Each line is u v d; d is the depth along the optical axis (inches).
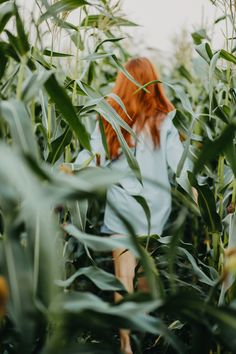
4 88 80.8
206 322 55.2
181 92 103.8
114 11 115.9
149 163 112.8
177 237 63.6
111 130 112.2
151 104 114.6
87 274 71.9
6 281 48.1
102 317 52.1
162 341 99.7
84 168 86.9
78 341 92.4
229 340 55.1
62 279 82.3
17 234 50.0
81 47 119.5
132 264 110.2
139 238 94.8
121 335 99.1
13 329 56.8
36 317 46.3
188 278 128.0
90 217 139.3
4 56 71.6
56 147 88.0
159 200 113.7
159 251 97.6
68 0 84.8
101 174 48.8
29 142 53.2
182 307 51.1
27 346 45.3
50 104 93.9
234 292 77.4
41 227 46.1
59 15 99.5
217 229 96.7
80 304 51.4
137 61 117.5
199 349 56.9
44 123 96.1
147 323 54.1
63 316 47.9
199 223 142.0
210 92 102.0
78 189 45.0
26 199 44.4
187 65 240.5
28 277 47.3
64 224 94.2
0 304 42.1
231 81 117.4
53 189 46.5
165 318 110.3
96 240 66.2
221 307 50.6
